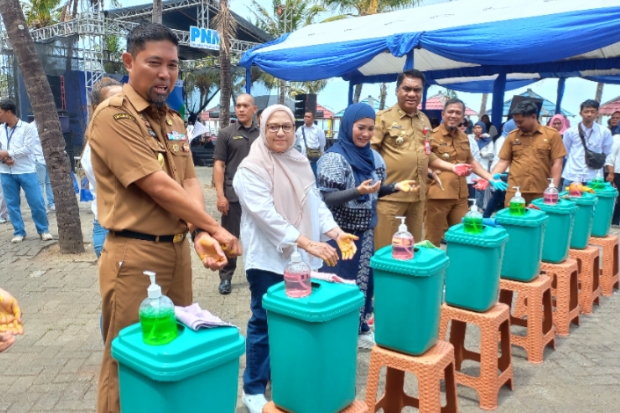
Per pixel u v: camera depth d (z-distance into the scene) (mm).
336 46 7523
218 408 1637
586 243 4633
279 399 2184
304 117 9258
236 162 4754
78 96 17312
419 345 2551
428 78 11922
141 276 2145
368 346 3695
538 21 5656
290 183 2701
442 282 2637
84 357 3578
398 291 2535
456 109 4926
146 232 2137
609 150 7379
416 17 8430
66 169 6156
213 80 23047
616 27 5113
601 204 5031
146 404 1560
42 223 6902
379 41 6910
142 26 2115
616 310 4715
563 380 3375
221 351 1595
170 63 2125
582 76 11289
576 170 7367
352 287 2152
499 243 2949
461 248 3047
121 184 2105
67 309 4500
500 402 3102
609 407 3053
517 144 5242
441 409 2789
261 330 2766
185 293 2373
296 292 2049
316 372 2027
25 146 6547
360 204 3322
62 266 5777
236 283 5348
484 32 5879
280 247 2555
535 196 5195
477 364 3648
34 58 5812
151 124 2189
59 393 3088
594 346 3914
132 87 2152
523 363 3621
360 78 12875
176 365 1481
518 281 3656
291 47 8562
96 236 3289
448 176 5000
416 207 4031
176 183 2090
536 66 9484
